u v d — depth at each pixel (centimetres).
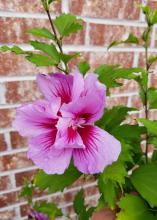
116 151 15
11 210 39
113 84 18
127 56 36
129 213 17
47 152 16
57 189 19
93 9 32
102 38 34
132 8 34
